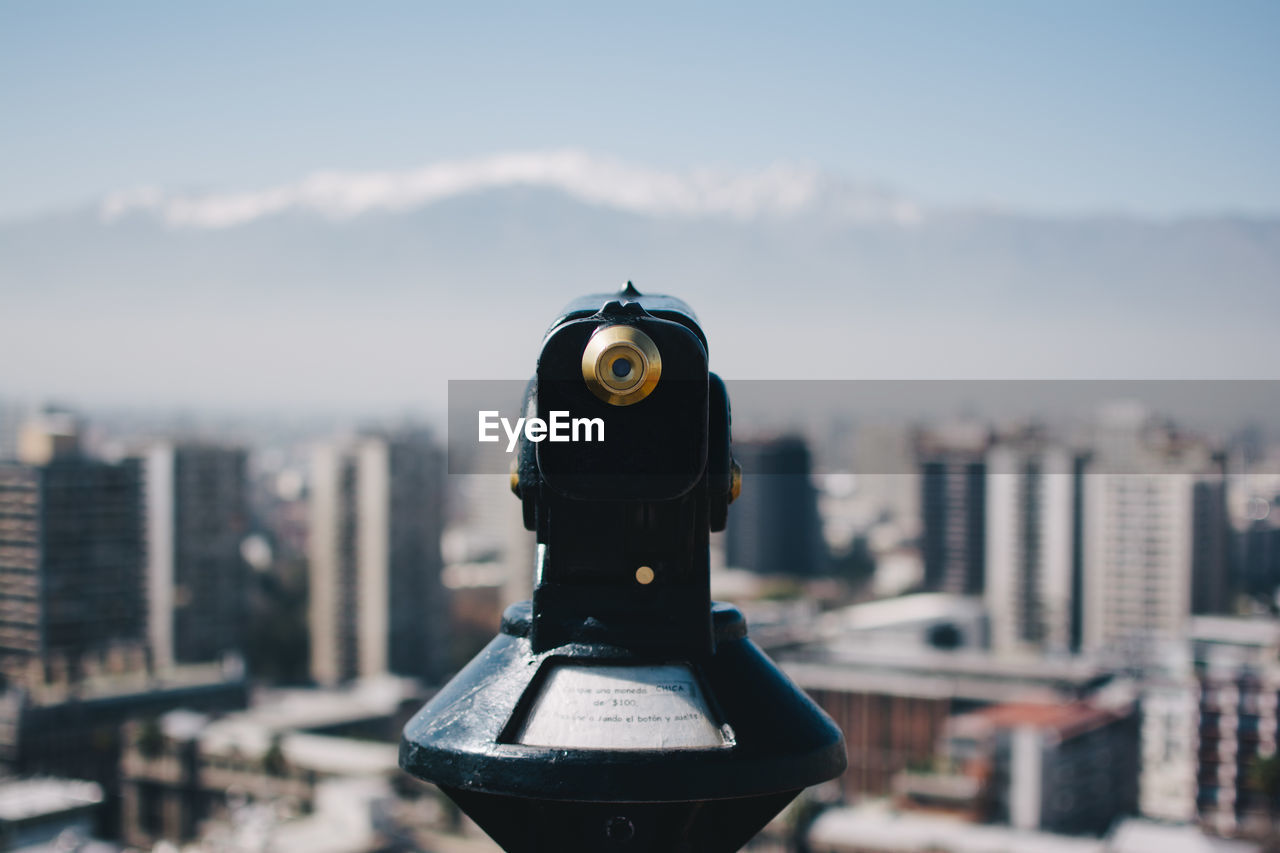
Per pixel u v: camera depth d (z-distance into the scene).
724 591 149.75
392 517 120.38
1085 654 108.00
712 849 3.20
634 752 2.95
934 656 95.62
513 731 3.02
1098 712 82.31
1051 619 127.81
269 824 69.44
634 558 3.09
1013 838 64.44
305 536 185.12
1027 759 76.06
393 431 126.56
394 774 80.94
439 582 124.19
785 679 3.29
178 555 112.75
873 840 64.06
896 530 199.75
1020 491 128.50
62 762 86.50
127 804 85.19
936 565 151.88
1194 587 122.50
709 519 3.10
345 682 122.19
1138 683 92.75
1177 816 79.56
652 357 2.85
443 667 122.31
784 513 166.50
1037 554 128.88
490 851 70.81
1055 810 76.06
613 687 3.05
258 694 110.38
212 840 69.81
